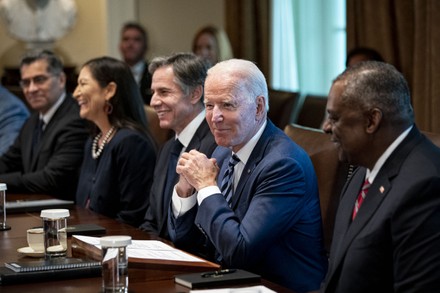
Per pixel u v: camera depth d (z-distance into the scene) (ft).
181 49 43.37
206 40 36.55
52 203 21.81
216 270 14.06
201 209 15.70
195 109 19.54
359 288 13.03
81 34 44.01
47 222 15.01
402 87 13.10
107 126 22.94
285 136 16.49
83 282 13.39
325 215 18.13
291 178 15.71
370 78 13.02
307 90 37.55
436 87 26.35
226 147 16.80
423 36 27.20
